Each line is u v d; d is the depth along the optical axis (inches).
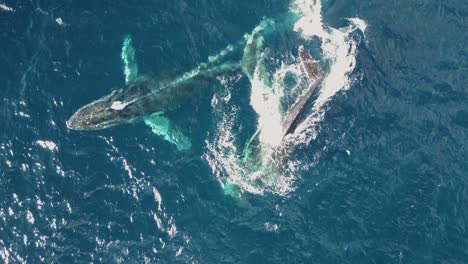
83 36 1788.9
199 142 1680.6
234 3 1862.7
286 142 1654.8
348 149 1679.4
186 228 1572.3
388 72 1790.1
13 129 1653.5
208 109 1720.0
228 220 1590.8
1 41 1772.9
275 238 1573.6
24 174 1608.0
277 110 1711.4
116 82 1731.1
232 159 1654.8
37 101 1689.2
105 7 1834.4
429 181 1660.9
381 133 1702.8
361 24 1840.6
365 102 1740.9
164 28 1815.9
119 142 1658.5
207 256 1546.5
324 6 1860.2
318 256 1556.3
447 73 1814.7
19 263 1519.4
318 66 1684.3
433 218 1616.6
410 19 1878.7
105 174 1619.1
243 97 1728.6
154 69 1742.1
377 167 1667.1
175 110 1716.3
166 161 1647.4
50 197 1585.9
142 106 1690.5
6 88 1702.8
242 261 1545.3
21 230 1551.4
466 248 1588.3
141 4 1846.7
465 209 1646.2
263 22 1833.2
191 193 1614.2
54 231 1552.7
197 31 1814.7
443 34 1875.0
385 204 1627.7
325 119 1707.7
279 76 1753.2
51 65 1739.7
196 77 1736.0
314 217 1600.6
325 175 1651.1
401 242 1582.2
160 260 1533.0
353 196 1630.2
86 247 1539.1
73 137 1653.5
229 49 1788.9
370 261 1557.6
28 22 1803.6
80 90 1715.1
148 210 1587.1
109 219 1571.1
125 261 1528.1
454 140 1721.2
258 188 1630.2
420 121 1734.7
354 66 1780.3
